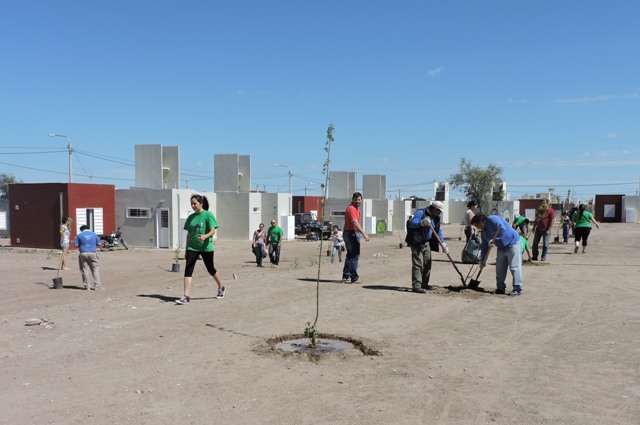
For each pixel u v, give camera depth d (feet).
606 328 25.93
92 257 46.98
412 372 19.29
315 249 106.73
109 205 111.24
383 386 17.79
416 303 32.42
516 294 35.12
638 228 164.96
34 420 15.02
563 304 31.96
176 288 40.01
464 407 15.99
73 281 54.29
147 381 18.25
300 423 14.83
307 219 159.33
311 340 22.77
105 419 15.08
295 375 18.89
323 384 17.97
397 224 185.47
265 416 15.30
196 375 18.86
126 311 29.99
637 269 49.44
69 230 67.15
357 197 41.06
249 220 133.69
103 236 104.06
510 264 35.37
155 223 111.45
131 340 23.61
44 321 27.27
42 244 103.81
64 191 101.86
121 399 16.60
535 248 57.47
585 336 24.43
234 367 19.77
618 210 228.43
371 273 48.91
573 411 15.66
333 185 174.50
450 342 23.47
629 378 18.58
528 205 237.04
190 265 32.73
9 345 22.88
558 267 51.31
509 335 24.71
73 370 19.45
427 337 24.32
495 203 123.13
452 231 171.63
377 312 29.78
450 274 46.32
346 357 21.09
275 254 69.87
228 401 16.44
